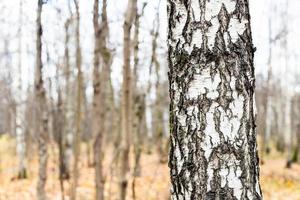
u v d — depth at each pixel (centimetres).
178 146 251
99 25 494
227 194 240
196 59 246
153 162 1614
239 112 244
